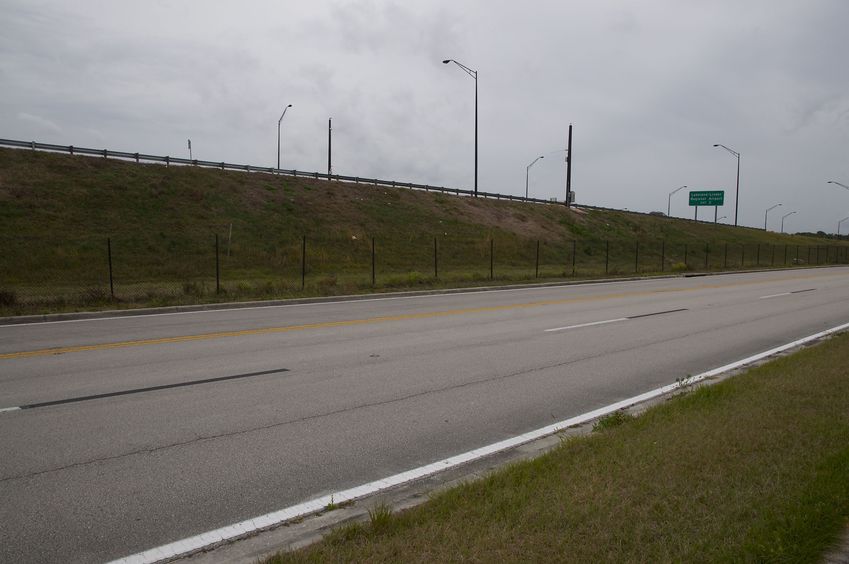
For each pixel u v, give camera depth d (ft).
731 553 10.16
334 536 11.16
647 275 110.83
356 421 20.42
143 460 16.63
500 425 20.27
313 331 39.99
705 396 20.93
